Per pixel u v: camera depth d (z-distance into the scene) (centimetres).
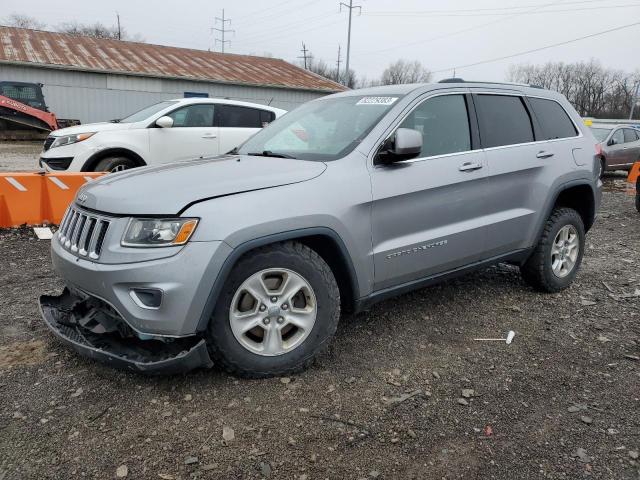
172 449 248
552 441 262
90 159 841
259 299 297
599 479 236
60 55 2833
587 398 302
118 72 2775
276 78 3312
